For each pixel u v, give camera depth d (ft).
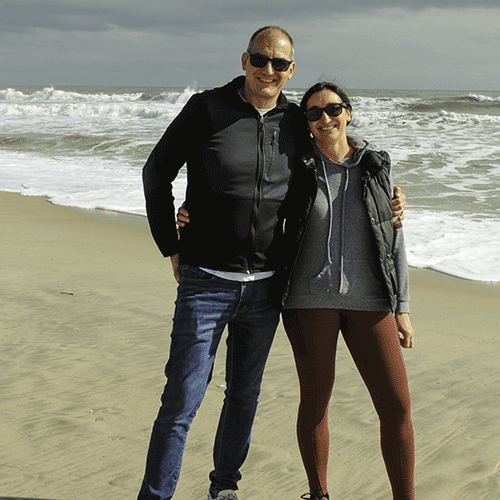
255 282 8.07
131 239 26.94
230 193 7.86
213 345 8.05
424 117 94.48
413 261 23.98
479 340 15.69
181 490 8.97
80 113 111.55
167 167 8.20
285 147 8.09
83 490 8.84
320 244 8.13
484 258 24.23
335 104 7.95
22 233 27.53
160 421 7.90
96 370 13.25
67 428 10.69
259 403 11.91
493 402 12.03
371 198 8.09
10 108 112.78
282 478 9.29
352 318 8.21
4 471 9.30
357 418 11.32
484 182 43.16
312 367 8.25
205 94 8.05
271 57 7.86
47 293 18.63
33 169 49.78
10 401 11.73
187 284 8.17
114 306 17.61
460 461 9.82
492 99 145.07
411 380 13.17
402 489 8.05
